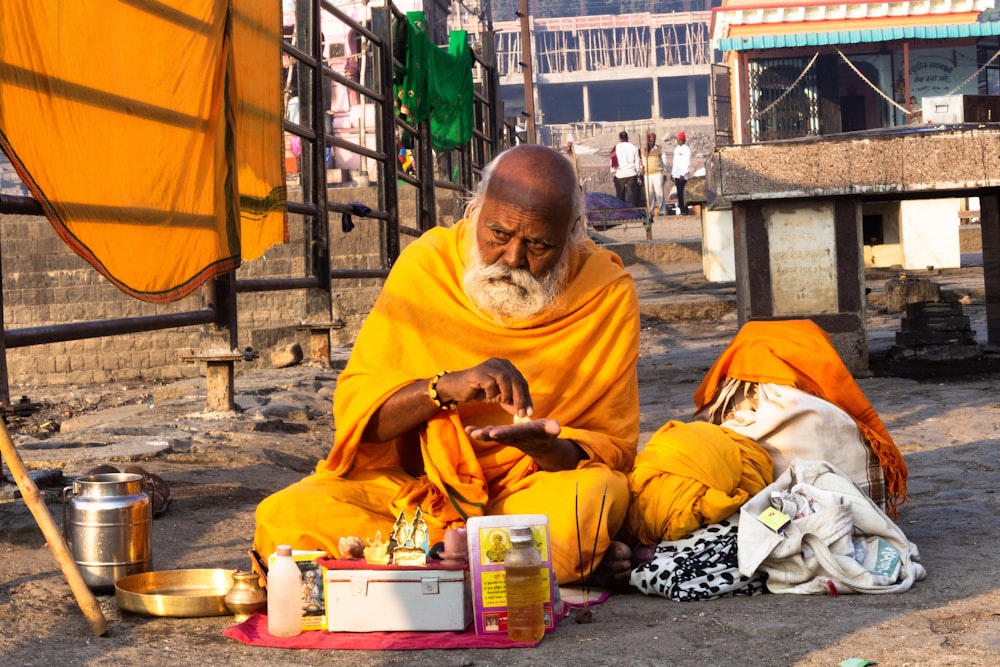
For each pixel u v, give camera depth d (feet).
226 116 21.95
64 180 15.96
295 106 69.41
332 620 10.37
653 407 27.84
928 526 14.46
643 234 79.51
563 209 12.03
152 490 15.31
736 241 29.76
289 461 21.26
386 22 39.14
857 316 29.60
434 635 10.21
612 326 12.89
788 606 11.04
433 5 103.50
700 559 11.90
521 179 11.96
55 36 15.58
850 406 14.40
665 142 217.77
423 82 43.55
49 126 15.52
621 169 92.12
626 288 13.11
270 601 10.29
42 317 56.75
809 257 29.53
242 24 23.65
